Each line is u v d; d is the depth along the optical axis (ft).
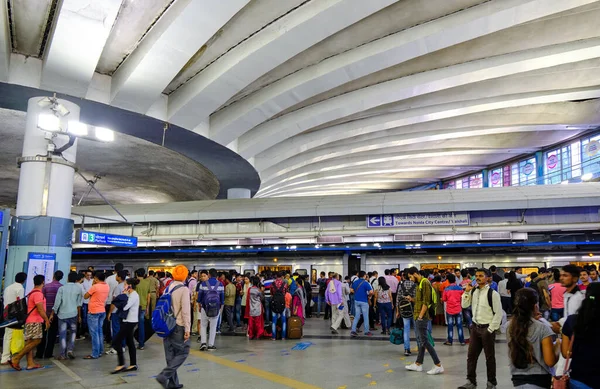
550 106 93.09
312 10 36.68
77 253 74.59
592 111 95.20
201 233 68.28
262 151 74.64
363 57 46.42
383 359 30.45
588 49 56.49
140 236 69.77
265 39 39.70
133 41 39.06
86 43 35.24
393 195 65.92
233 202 71.15
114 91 45.21
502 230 59.41
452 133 95.86
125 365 28.04
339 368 27.53
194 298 44.70
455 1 41.24
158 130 55.06
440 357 31.07
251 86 51.42
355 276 48.62
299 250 68.18
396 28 44.70
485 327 21.74
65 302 31.30
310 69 49.73
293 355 32.17
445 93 70.03
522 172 134.41
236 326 50.55
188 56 38.27
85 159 81.41
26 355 29.86
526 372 13.73
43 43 39.42
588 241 58.75
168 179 98.48
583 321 11.78
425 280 26.84
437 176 163.63
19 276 29.68
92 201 126.21
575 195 59.11
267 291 47.93
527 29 51.78
